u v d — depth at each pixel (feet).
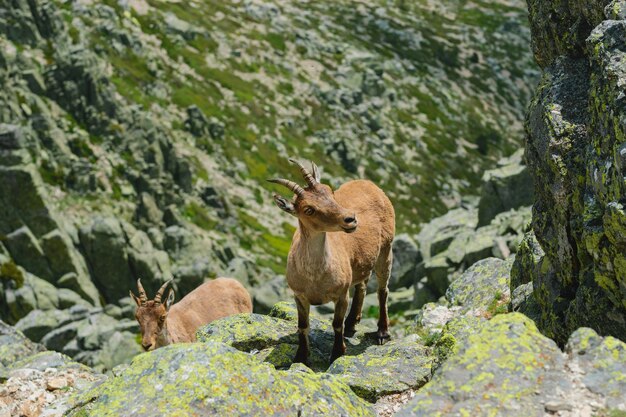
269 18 447.01
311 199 35.70
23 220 163.84
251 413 25.12
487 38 526.57
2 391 40.98
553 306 35.63
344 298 39.75
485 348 24.07
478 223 142.31
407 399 33.83
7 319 150.82
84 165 212.02
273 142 330.75
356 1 531.09
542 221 37.19
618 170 28.12
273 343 44.04
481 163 390.21
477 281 51.03
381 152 362.94
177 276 181.47
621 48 30.86
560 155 33.47
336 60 427.33
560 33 38.42
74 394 38.32
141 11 379.55
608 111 30.17
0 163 164.55
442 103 434.71
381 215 44.16
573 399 21.76
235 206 271.69
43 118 214.07
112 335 143.13
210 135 310.65
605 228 28.22
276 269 237.25
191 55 367.25
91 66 244.01
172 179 239.91
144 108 303.48
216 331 44.93
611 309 30.32
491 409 21.90
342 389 28.86
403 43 485.15
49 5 256.73
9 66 229.04
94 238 169.07
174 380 25.71
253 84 370.94
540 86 36.96
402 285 138.72
